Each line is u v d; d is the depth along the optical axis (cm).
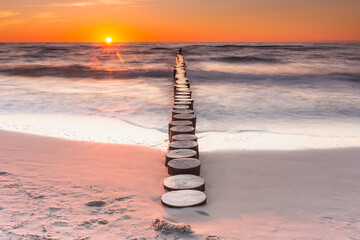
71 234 242
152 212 292
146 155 494
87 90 1333
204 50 5134
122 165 441
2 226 250
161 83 1605
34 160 449
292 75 1880
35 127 712
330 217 288
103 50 5962
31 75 1953
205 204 317
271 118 845
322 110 954
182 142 461
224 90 1355
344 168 441
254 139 622
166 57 3966
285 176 410
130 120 800
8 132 614
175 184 341
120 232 248
